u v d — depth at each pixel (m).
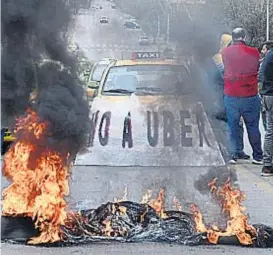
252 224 7.16
